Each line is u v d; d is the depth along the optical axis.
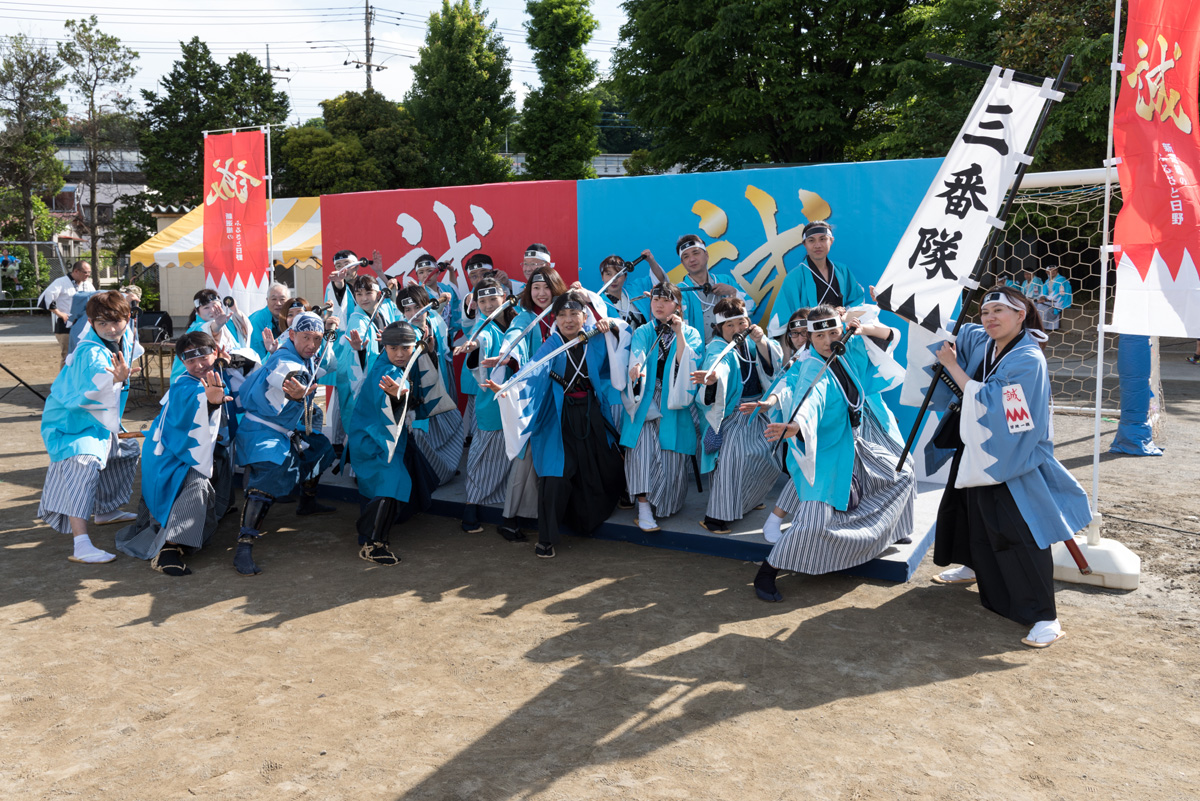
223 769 2.90
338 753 2.99
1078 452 7.76
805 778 2.81
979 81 15.41
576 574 4.84
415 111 27.78
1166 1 4.47
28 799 2.73
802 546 4.32
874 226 6.25
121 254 30.47
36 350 17.09
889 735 3.08
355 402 5.17
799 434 4.37
